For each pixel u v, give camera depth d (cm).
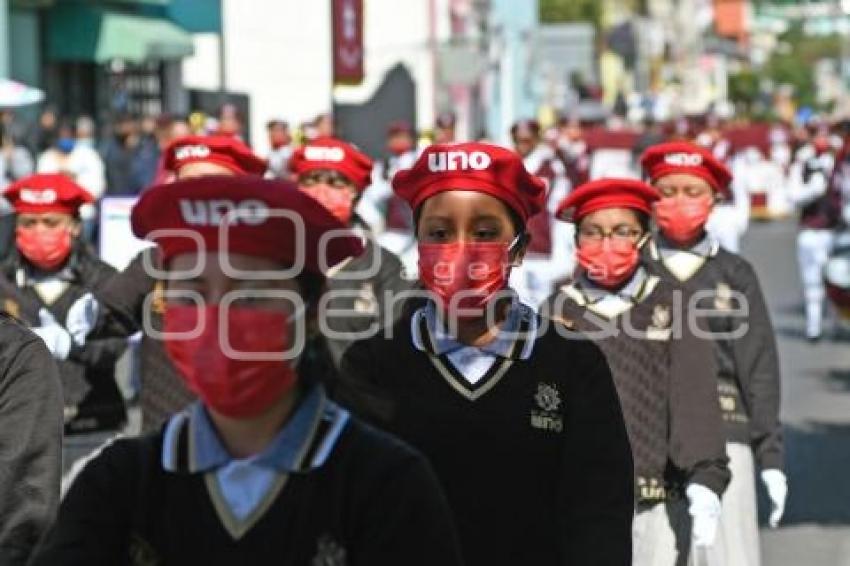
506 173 441
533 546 438
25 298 700
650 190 571
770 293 2203
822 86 10375
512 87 4781
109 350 689
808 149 2194
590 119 4519
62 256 702
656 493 562
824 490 1014
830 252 1474
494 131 4375
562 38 5634
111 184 1900
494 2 4612
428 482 324
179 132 1797
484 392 440
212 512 319
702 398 558
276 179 321
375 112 2978
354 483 320
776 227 3462
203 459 320
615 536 432
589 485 436
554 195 1564
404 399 441
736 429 654
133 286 652
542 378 441
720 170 667
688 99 7856
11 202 700
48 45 2408
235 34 3312
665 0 8362
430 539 321
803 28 11169
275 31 3356
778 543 893
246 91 3334
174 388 638
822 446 1151
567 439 440
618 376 563
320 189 746
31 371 488
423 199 446
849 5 7212
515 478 438
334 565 318
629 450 443
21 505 477
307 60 3403
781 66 10331
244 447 323
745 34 10281
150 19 2581
